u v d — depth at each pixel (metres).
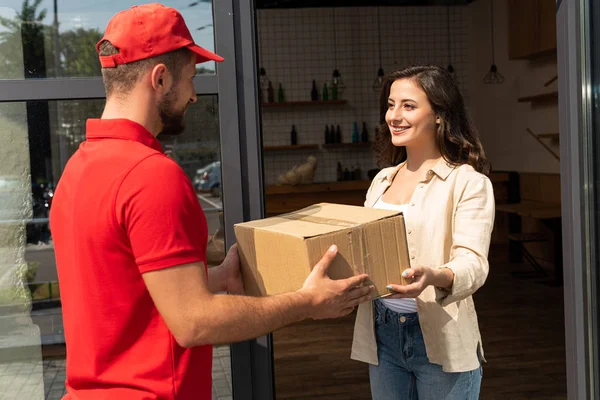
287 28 9.05
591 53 2.02
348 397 3.68
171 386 1.30
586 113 2.03
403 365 1.95
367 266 1.48
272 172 9.15
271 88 8.98
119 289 1.27
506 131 8.28
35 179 2.05
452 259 1.83
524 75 7.77
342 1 8.90
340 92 9.20
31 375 2.10
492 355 4.28
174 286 1.21
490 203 1.85
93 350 1.29
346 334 4.94
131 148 1.27
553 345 4.45
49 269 2.09
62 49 1.99
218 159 2.04
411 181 2.02
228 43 1.99
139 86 1.31
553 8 6.61
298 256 1.40
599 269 2.04
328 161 9.23
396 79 2.00
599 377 2.06
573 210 2.06
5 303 2.08
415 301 1.90
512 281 6.45
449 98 1.94
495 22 8.38
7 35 1.97
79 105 2.04
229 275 1.61
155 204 1.21
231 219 2.03
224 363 2.07
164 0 1.98
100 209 1.24
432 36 9.26
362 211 1.63
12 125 2.02
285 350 4.60
